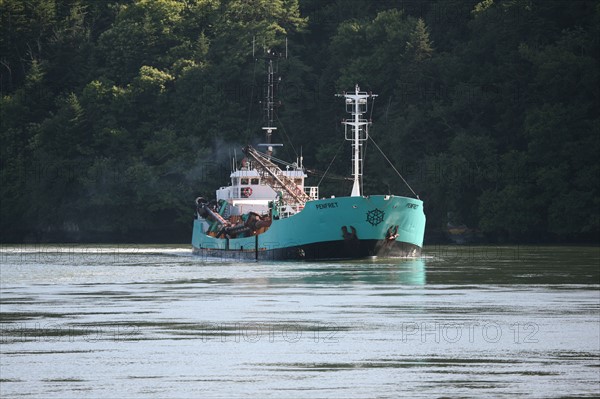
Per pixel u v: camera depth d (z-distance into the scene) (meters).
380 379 126.50
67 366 133.75
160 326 164.62
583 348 144.25
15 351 143.38
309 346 146.25
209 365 134.25
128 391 121.00
